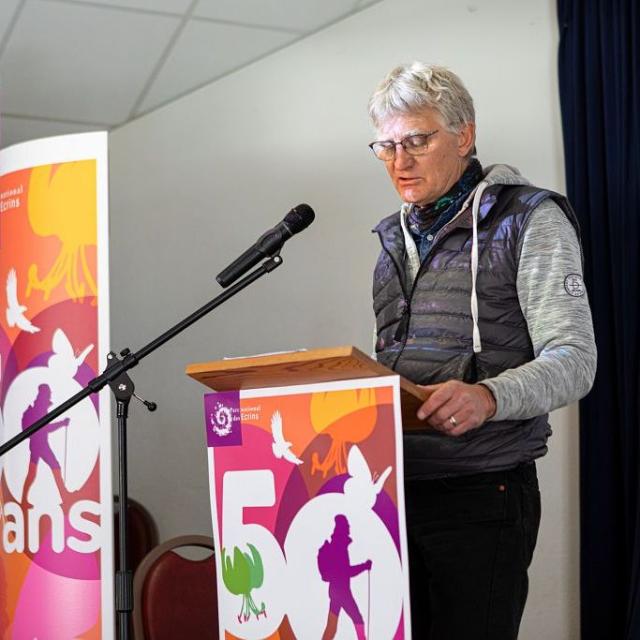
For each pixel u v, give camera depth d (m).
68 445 2.65
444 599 2.00
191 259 4.80
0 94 4.75
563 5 3.67
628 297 3.37
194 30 4.37
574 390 1.95
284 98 4.52
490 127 3.88
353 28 4.31
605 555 3.37
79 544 2.62
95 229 2.70
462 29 3.98
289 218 2.14
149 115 5.05
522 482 2.05
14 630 2.67
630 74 3.49
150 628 2.78
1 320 2.78
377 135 2.27
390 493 1.72
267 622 1.84
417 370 2.14
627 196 3.43
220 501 1.90
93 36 4.35
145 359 4.93
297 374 1.80
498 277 2.11
